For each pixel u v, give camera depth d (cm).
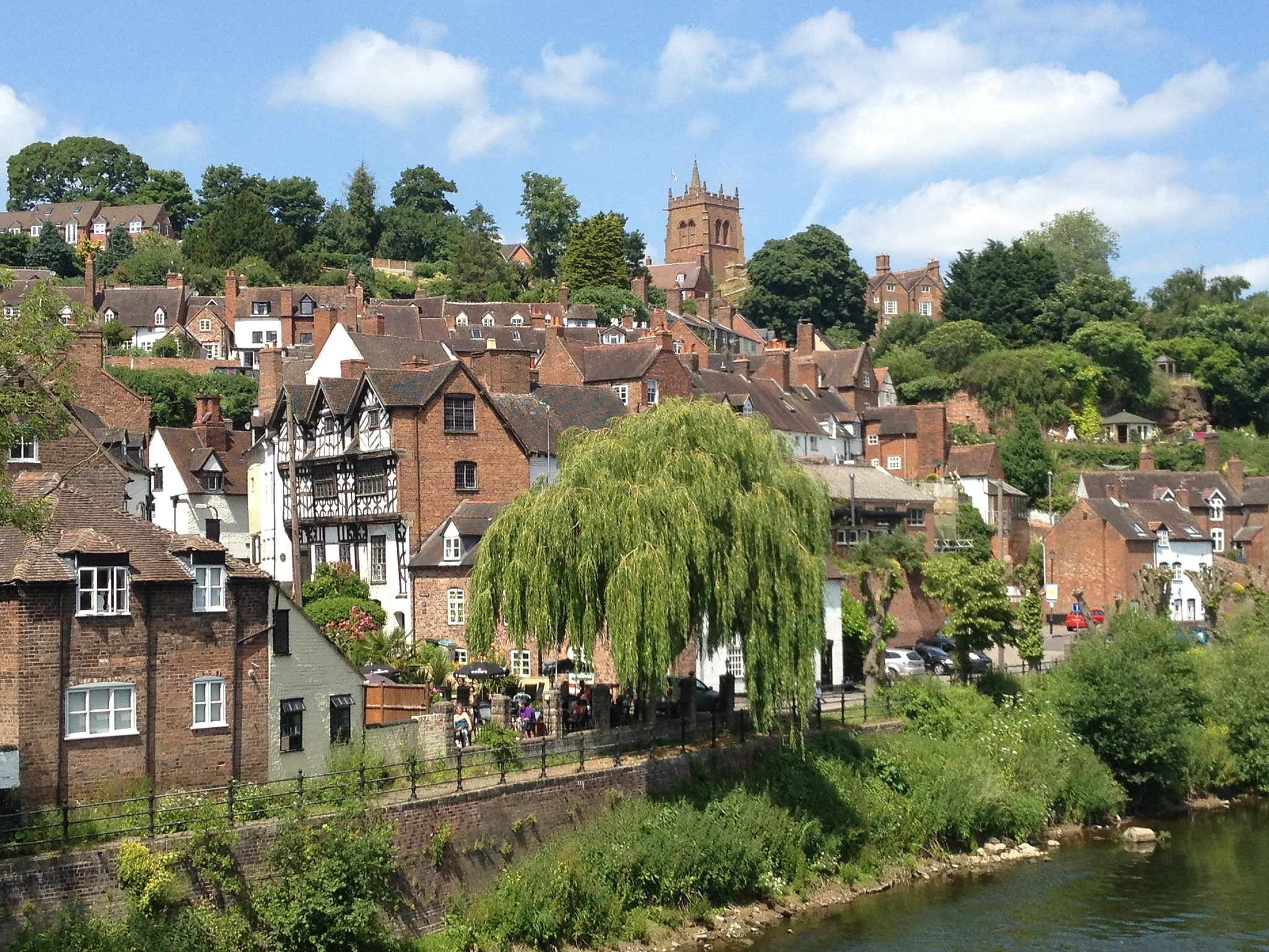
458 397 6081
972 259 13775
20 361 3381
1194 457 11644
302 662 3766
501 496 6159
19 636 3180
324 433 6475
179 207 17650
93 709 3306
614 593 3909
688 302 14862
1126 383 12406
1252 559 9850
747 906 4000
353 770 3431
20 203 18300
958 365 12669
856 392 10681
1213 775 5625
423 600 5809
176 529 7419
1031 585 8494
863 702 5316
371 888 3195
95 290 12400
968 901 4216
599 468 4159
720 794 4188
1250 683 5884
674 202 19450
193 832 3034
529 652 5462
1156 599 7800
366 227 17025
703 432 4250
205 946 2895
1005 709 5488
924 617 6994
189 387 9438
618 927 3662
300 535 6431
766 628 4119
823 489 4494
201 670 3500
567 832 3825
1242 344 13175
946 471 9681
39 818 3072
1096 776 5247
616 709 4556
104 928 2784
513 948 3462
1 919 2736
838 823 4378
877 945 3794
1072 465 11338
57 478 3619
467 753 3762
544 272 16062
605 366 7981
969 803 4709
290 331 11894
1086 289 13350
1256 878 4494
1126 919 4053
